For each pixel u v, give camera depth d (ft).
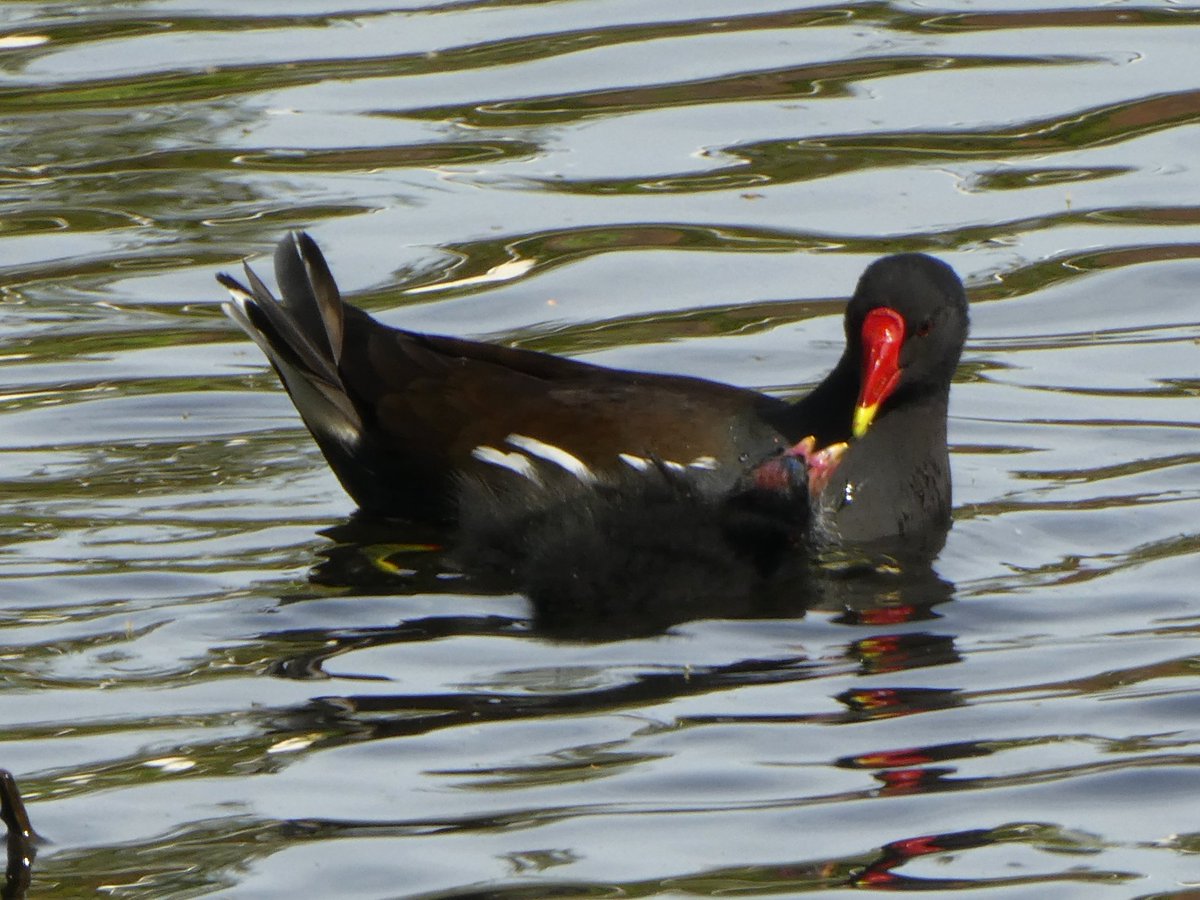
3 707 32.04
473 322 51.57
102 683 33.01
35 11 73.36
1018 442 44.96
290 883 26.35
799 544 40.22
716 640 35.19
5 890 26.25
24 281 53.88
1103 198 57.67
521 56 68.33
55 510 41.09
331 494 42.91
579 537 40.32
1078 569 38.14
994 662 33.76
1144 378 47.91
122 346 50.26
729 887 26.18
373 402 43.32
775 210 57.41
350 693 32.63
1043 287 52.85
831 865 26.71
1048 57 67.05
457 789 29.09
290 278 45.88
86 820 28.22
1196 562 37.88
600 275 53.93
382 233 56.24
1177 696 31.94
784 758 30.07
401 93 65.46
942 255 54.60
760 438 42.52
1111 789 28.78
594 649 34.63
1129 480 42.39
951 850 27.20
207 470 43.70
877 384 41.68
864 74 66.13
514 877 26.43
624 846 27.25
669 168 60.13
